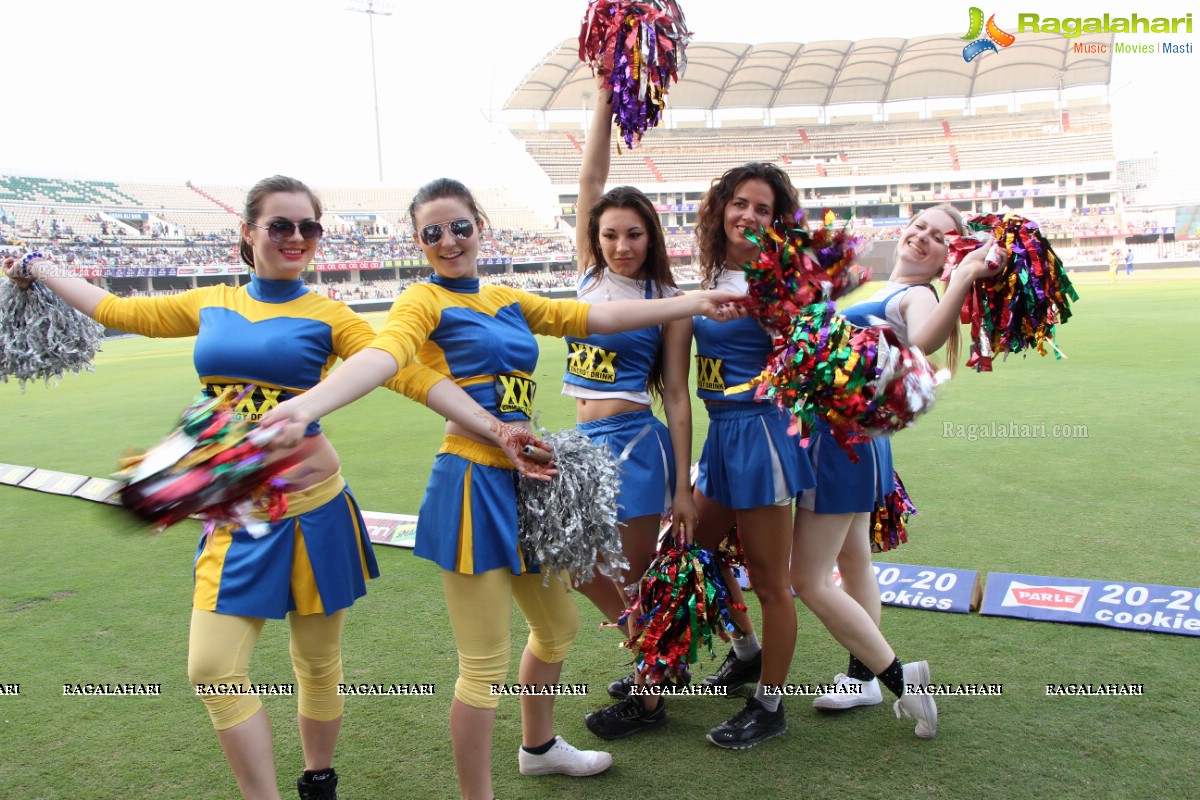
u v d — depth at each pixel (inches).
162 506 77.2
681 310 106.3
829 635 149.3
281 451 81.4
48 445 360.8
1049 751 108.3
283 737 122.3
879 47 2113.7
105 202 1723.7
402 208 2053.4
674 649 114.5
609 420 124.0
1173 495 215.2
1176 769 102.9
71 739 120.4
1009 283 114.4
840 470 112.3
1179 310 769.6
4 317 119.2
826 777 106.2
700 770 109.7
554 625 108.0
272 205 99.9
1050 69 2180.1
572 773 109.2
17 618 165.2
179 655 147.7
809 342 96.9
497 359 102.7
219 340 99.9
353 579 103.7
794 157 2306.8
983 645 138.3
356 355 90.0
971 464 257.4
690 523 121.2
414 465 290.2
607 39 134.3
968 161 2235.5
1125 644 136.1
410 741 118.3
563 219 2121.1
